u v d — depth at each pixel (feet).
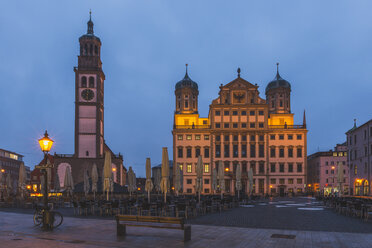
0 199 118.73
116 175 285.23
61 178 271.08
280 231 46.83
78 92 280.72
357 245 36.63
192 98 328.49
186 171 272.72
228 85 283.38
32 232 45.52
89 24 302.86
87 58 287.07
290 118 293.64
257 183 269.23
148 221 41.01
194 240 39.14
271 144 273.13
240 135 274.57
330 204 107.86
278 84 323.98
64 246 35.47
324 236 42.50
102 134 297.12
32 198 122.31
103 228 49.49
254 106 276.62
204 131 275.80
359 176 205.87
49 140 48.91
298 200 169.37
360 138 204.64
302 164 269.44
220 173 126.11
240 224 57.36
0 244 36.68
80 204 77.61
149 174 92.79
